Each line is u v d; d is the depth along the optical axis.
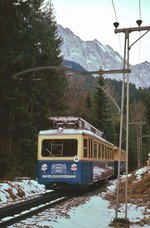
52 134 21.91
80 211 14.93
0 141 33.53
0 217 11.88
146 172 24.73
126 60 12.82
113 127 79.75
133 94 138.88
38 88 39.59
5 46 29.80
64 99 50.00
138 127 93.69
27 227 10.62
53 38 47.78
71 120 22.95
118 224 12.41
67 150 21.61
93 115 72.31
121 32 12.75
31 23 40.81
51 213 13.50
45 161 21.77
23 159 36.00
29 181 23.20
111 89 99.75
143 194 20.31
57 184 21.62
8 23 29.22
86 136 22.17
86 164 22.17
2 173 30.19
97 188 27.45
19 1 33.72
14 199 18.33
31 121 35.84
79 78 79.69
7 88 31.31
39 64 42.09
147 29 12.54
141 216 14.23
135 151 93.00
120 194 21.50
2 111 31.48
